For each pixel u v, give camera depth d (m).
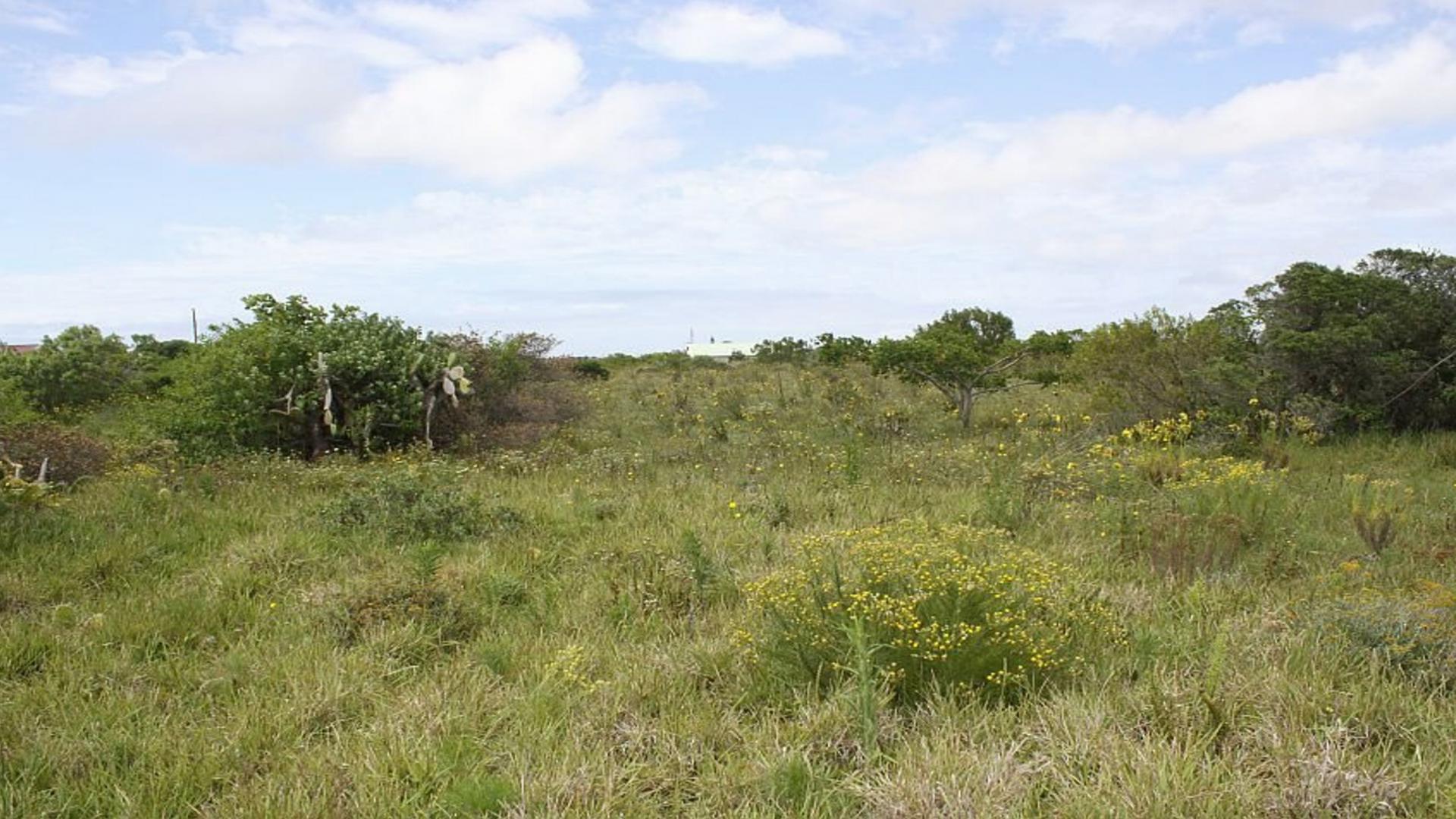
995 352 18.80
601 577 6.64
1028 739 3.94
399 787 3.80
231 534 7.95
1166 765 3.51
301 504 9.03
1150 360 13.87
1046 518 8.36
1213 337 14.01
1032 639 4.70
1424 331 13.41
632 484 10.23
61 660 5.22
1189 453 11.56
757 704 4.61
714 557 6.88
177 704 4.77
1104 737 3.83
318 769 3.95
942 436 14.06
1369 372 13.06
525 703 4.52
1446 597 5.02
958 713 4.18
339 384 12.56
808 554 5.73
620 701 4.57
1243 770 3.65
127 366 19.78
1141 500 8.60
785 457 11.84
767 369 26.09
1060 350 18.61
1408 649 4.50
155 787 3.88
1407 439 12.47
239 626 5.92
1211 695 4.04
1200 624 5.16
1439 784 3.47
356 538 7.69
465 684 4.86
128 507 8.52
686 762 4.01
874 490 9.55
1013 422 14.80
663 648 5.28
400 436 13.12
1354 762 3.55
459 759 4.04
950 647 4.52
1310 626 4.90
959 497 9.21
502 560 7.18
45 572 6.74
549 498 9.38
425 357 13.20
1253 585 6.14
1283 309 13.91
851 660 4.55
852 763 3.96
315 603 6.09
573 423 15.62
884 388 19.36
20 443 10.00
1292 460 11.17
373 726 4.33
